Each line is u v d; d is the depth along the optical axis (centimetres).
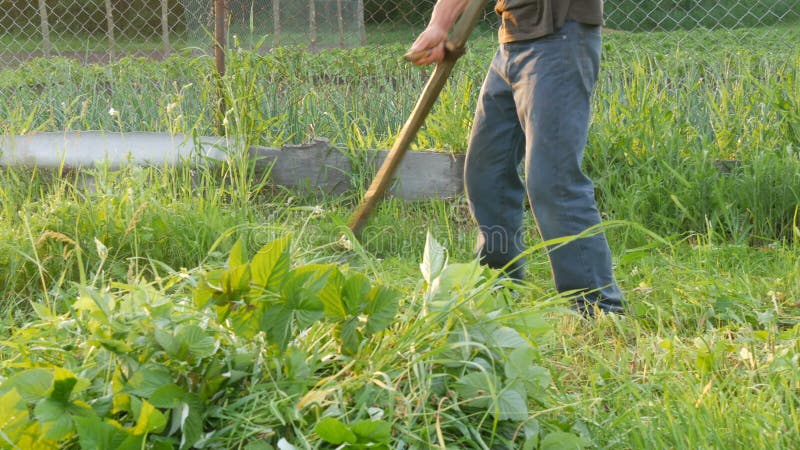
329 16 1582
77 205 364
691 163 436
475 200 325
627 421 210
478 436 182
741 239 378
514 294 316
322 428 167
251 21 550
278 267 187
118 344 178
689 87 530
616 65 586
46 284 335
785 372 232
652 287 322
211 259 352
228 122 443
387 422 171
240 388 189
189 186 408
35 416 162
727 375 237
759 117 484
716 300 302
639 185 425
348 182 469
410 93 563
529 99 291
